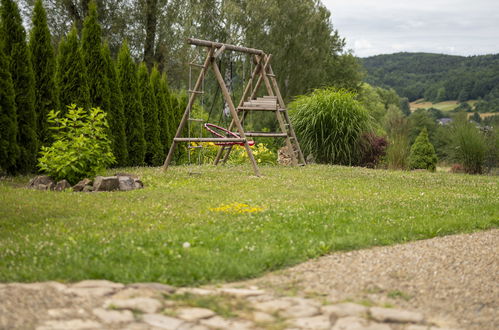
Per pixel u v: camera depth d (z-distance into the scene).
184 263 4.21
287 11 34.44
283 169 13.30
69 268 3.95
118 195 8.07
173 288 3.75
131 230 5.43
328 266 4.47
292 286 3.97
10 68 10.76
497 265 4.62
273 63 34.25
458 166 16.61
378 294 3.85
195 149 16.20
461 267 4.54
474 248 5.17
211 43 11.35
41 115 11.50
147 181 9.95
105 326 3.01
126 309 3.29
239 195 8.38
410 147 19.11
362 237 5.31
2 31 10.83
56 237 5.02
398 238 5.50
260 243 4.94
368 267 4.46
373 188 9.88
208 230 5.49
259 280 4.11
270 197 8.21
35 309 3.20
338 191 9.20
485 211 7.30
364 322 3.23
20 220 5.86
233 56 32.78
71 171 9.22
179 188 9.10
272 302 3.56
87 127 9.74
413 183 11.16
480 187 10.82
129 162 14.12
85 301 3.38
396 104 61.34
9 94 10.34
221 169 12.76
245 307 3.45
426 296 3.85
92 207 6.87
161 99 15.85
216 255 4.45
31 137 10.98
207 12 32.84
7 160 10.39
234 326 3.12
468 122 17.08
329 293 3.83
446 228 6.00
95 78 12.87
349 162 16.30
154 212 6.60
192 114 17.59
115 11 25.36
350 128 15.80
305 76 35.34
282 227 5.73
